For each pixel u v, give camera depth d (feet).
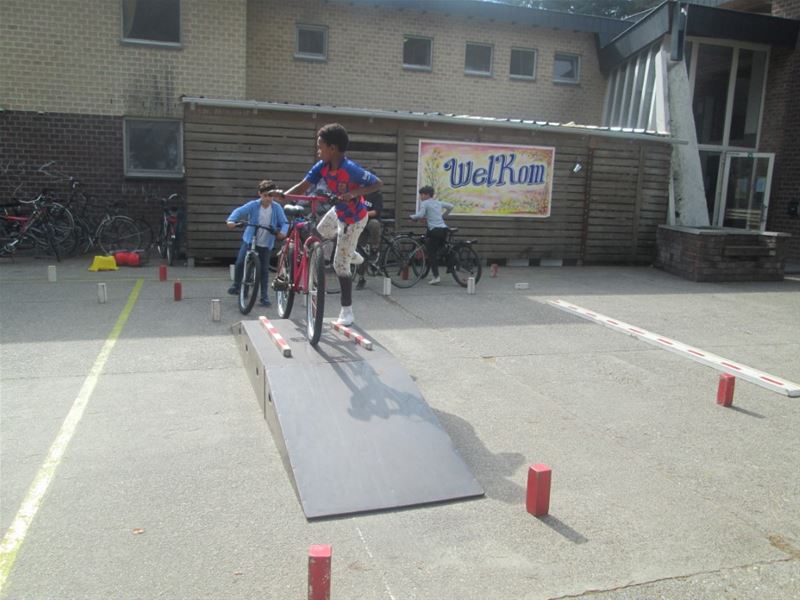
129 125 45.21
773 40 52.54
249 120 38.32
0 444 15.07
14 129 43.06
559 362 22.79
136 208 45.42
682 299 34.78
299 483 12.99
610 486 14.14
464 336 25.59
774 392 20.45
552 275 41.24
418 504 12.91
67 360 20.98
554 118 55.83
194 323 25.82
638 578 10.96
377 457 13.87
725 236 40.96
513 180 43.27
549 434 16.81
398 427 14.80
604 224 45.60
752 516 13.10
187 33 44.78
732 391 19.12
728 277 41.45
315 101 49.96
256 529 12.03
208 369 20.56
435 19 51.75
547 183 43.96
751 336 27.48
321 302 17.95
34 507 12.49
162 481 13.65
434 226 35.04
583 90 56.29
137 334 24.09
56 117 43.57
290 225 22.41
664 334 27.20
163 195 45.68
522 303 31.94
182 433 15.97
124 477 13.76
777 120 54.95
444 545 11.71
